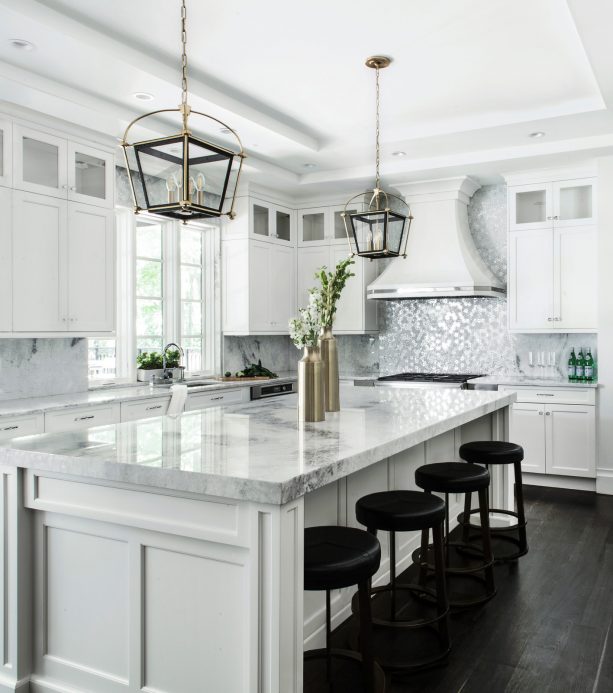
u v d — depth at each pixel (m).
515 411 5.32
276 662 1.69
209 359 6.14
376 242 3.67
